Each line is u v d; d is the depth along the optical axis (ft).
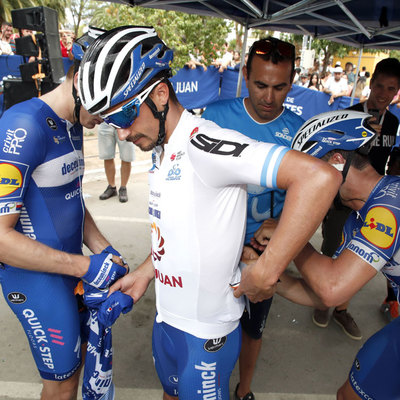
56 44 8.17
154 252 3.95
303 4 8.32
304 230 2.68
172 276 3.74
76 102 4.25
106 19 21.33
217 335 3.87
